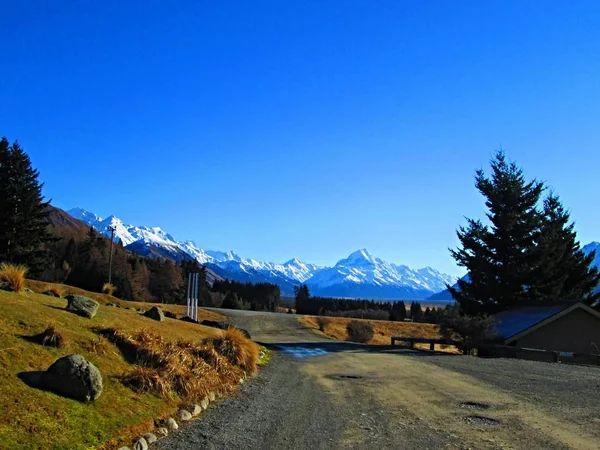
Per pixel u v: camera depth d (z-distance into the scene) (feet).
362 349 79.97
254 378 43.16
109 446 19.92
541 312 86.94
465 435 23.95
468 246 120.37
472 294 118.52
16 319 28.68
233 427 25.67
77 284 215.10
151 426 23.38
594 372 47.21
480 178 122.52
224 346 43.98
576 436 23.62
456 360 59.82
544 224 121.19
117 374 27.37
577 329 83.25
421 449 21.75
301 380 42.55
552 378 42.91
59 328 29.89
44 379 22.17
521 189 117.19
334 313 257.96
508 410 29.58
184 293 281.33
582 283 124.88
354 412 29.37
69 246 266.98
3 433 17.44
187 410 27.63
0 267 41.34
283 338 116.88
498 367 51.62
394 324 182.50
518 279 112.16
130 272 260.62
